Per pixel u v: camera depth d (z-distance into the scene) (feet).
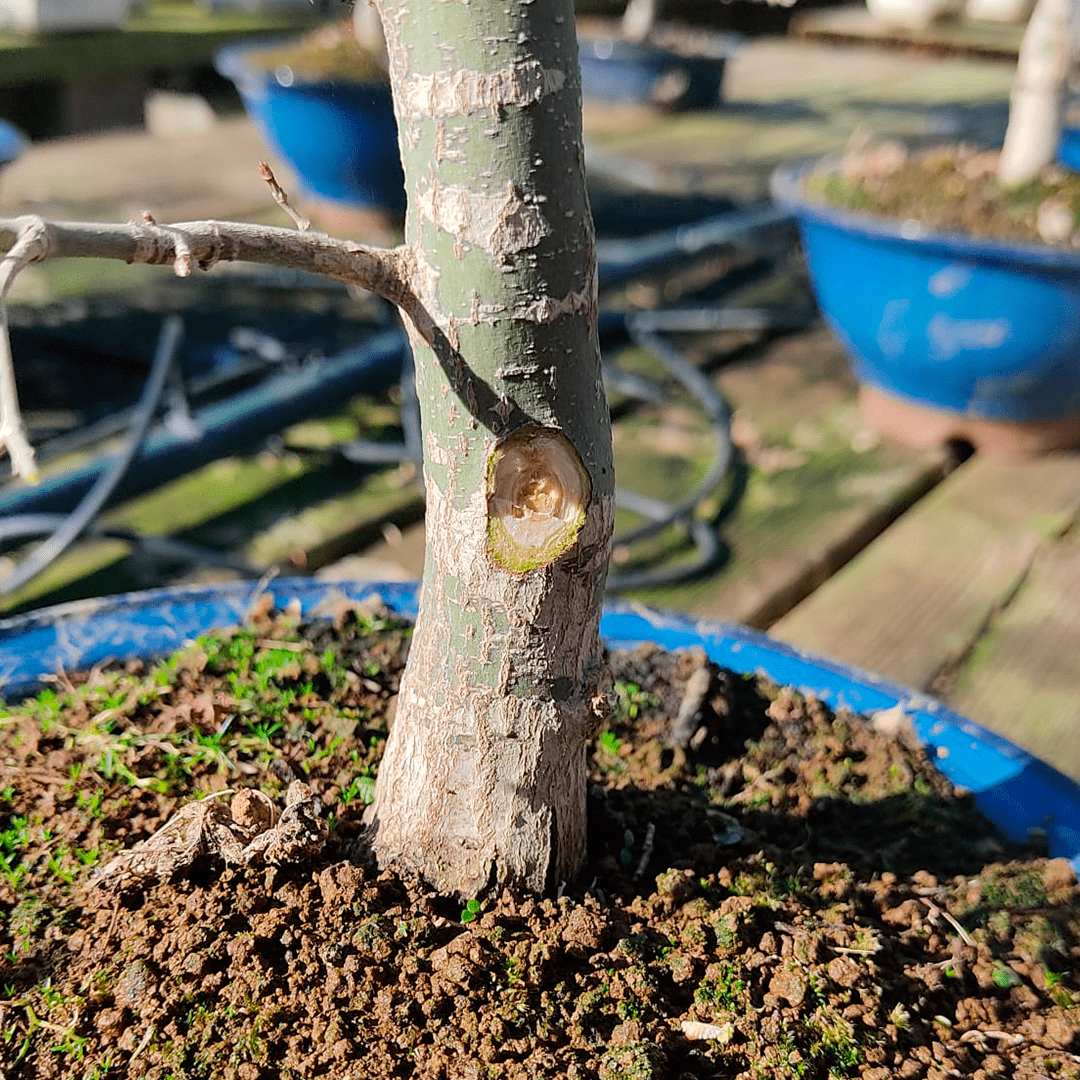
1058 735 2.01
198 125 5.59
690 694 1.49
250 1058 1.00
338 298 4.02
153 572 2.49
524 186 0.92
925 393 3.04
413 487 2.88
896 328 2.89
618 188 5.23
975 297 2.71
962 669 2.18
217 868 1.15
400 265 0.96
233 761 1.29
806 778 1.44
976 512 2.77
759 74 7.92
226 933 1.08
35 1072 1.00
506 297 0.94
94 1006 1.04
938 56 7.63
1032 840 1.37
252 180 4.78
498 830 1.13
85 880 1.17
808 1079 1.02
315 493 2.82
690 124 6.40
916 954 1.21
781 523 2.73
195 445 2.76
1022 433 3.00
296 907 1.11
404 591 1.63
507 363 0.97
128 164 4.83
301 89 3.94
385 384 3.28
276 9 6.31
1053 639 2.29
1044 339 2.73
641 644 1.61
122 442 2.95
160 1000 1.03
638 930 1.15
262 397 2.98
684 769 1.43
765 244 4.50
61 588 2.40
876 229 2.73
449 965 1.06
